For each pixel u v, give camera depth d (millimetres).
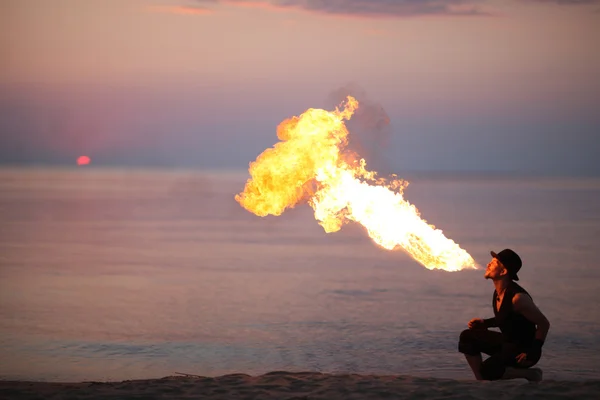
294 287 18250
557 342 10930
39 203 73688
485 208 65812
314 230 45125
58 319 13000
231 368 9344
